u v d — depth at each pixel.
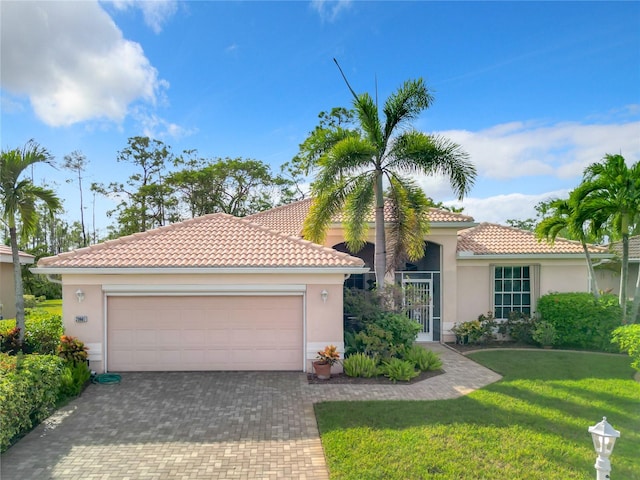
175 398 11.81
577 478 7.45
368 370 13.85
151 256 14.35
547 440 8.98
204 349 14.43
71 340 13.52
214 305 14.45
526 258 20.59
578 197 18.61
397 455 8.26
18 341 14.62
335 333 14.51
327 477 7.67
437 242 20.33
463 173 16.27
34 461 8.21
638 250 27.14
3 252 20.09
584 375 14.30
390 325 15.27
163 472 7.83
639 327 14.16
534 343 19.73
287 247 15.36
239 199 47.56
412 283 20.53
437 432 9.35
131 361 14.27
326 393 12.30
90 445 8.92
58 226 68.50
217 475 7.73
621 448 8.66
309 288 14.45
